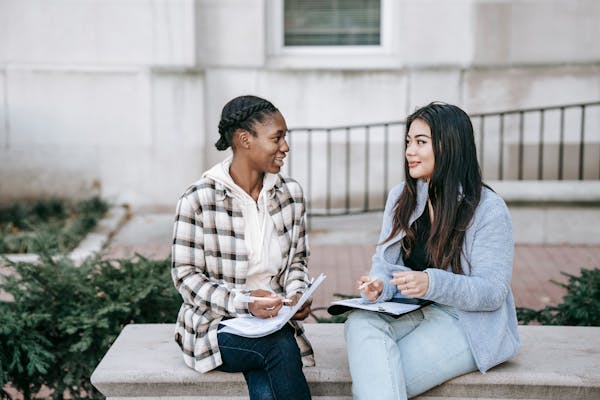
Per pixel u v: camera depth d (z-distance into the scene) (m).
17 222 7.67
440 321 2.96
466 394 3.00
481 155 7.84
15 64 8.05
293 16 8.50
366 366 2.82
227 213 2.97
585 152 8.26
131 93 8.10
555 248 7.22
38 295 4.06
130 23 8.02
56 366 3.88
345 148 8.33
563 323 4.16
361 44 8.52
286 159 8.38
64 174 8.23
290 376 2.83
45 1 7.97
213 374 3.01
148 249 7.14
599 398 2.98
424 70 8.16
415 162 2.95
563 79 8.13
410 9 8.12
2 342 3.70
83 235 7.32
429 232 3.02
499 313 2.94
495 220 2.89
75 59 8.07
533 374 2.97
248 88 8.27
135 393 3.06
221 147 3.02
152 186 8.26
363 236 7.59
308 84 8.22
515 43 8.12
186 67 8.09
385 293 3.00
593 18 8.05
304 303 2.97
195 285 2.93
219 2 8.15
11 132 8.13
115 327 3.87
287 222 3.09
